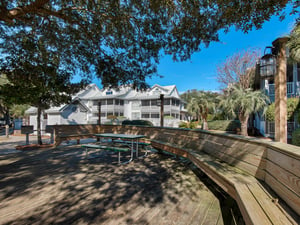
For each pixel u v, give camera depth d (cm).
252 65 1509
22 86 481
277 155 149
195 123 1608
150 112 2208
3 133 1549
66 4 322
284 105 256
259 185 165
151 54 444
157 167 382
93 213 188
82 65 512
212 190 256
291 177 123
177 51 404
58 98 683
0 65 418
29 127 684
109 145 688
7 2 274
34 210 193
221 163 248
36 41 418
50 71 479
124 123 1277
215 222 175
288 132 777
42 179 297
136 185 273
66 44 447
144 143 518
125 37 412
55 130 667
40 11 302
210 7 269
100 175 321
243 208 130
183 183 284
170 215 187
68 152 554
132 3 311
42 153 536
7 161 431
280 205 127
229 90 1119
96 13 335
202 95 1277
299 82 857
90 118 2355
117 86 556
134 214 188
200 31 333
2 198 223
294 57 610
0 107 1285
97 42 433
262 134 988
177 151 396
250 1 224
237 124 1263
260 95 874
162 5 285
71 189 254
